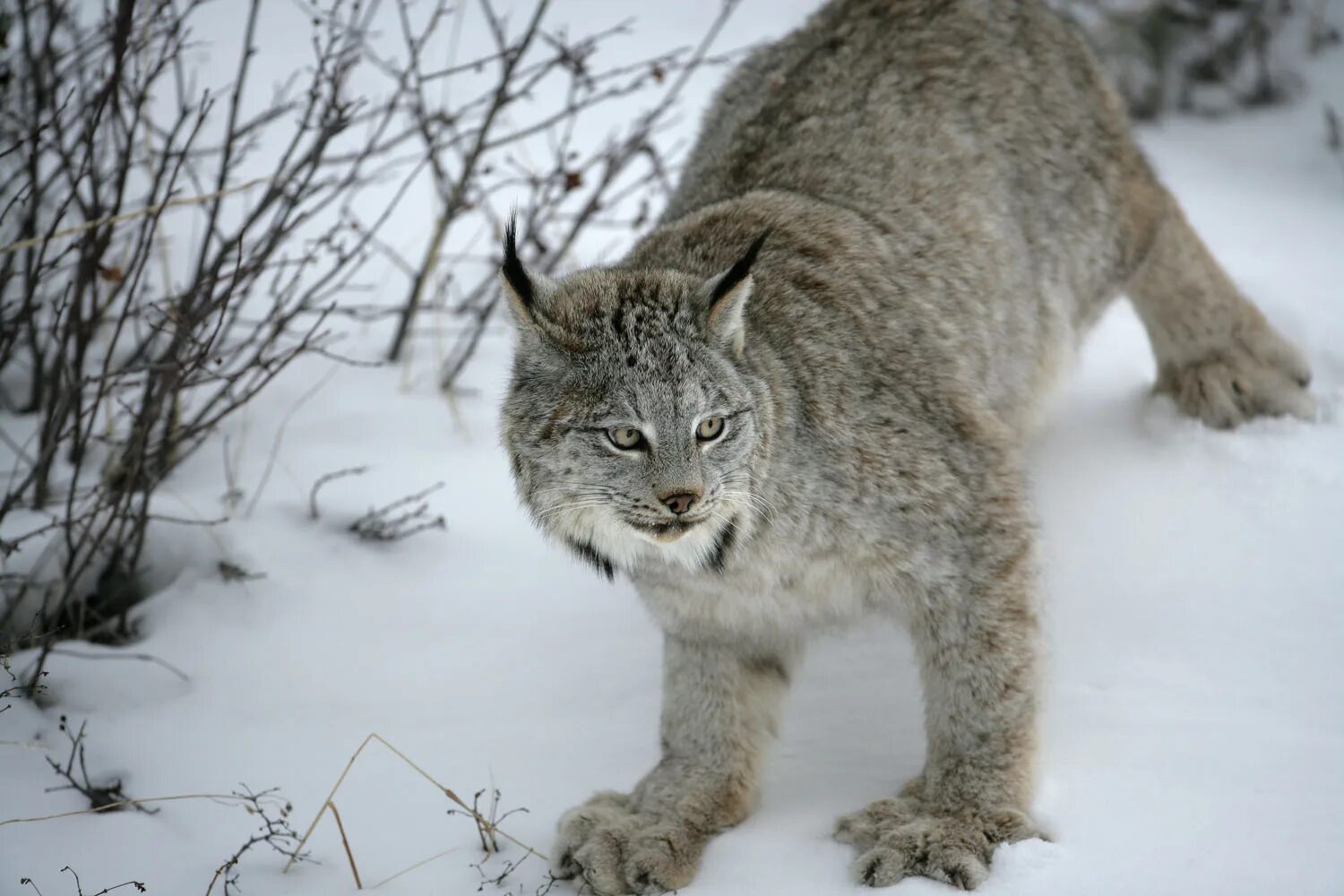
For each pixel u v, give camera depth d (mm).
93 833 8141
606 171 13375
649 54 18266
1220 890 7051
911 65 10328
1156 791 7961
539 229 13227
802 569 8258
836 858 7762
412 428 12359
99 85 13055
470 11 19328
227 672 9750
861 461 8219
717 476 7730
